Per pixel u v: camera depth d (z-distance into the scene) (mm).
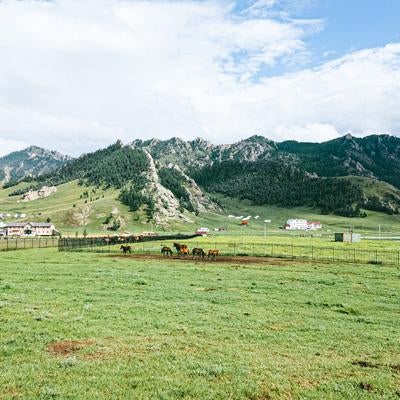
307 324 25078
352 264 64812
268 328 23812
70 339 20250
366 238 181125
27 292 33781
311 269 57312
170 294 34219
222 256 77938
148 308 27906
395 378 16578
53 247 99875
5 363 16734
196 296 33625
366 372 17172
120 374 15844
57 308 27281
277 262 67062
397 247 107812
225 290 37750
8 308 26562
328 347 20531
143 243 117312
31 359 17250
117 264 59438
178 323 24109
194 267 56969
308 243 127375
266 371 16734
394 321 26719
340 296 35719
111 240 111375
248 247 103500
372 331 23828
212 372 16328
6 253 78000
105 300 30891
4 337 20172
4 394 13805
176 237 144750
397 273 53719
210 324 24094
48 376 15492
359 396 14703
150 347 19266
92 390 14289
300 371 16938
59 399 13516
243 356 18547
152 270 52188
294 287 40156
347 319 26984
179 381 15344
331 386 15469
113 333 21438
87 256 73250
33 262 60344
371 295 36656
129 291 35219
